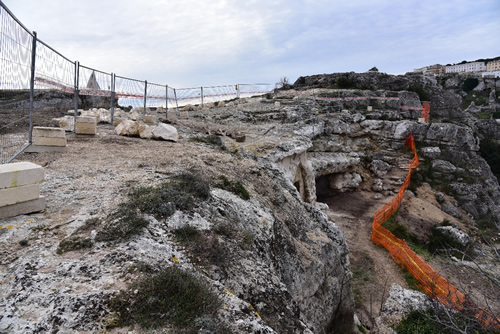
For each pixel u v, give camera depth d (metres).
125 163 9.30
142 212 5.49
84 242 4.44
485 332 7.82
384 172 31.27
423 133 33.41
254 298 5.08
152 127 14.88
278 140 19.88
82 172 8.02
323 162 26.39
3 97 9.14
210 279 4.51
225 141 17.95
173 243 4.98
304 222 10.66
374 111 35.69
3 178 4.97
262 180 10.91
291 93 41.00
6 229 4.72
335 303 9.75
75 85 13.74
